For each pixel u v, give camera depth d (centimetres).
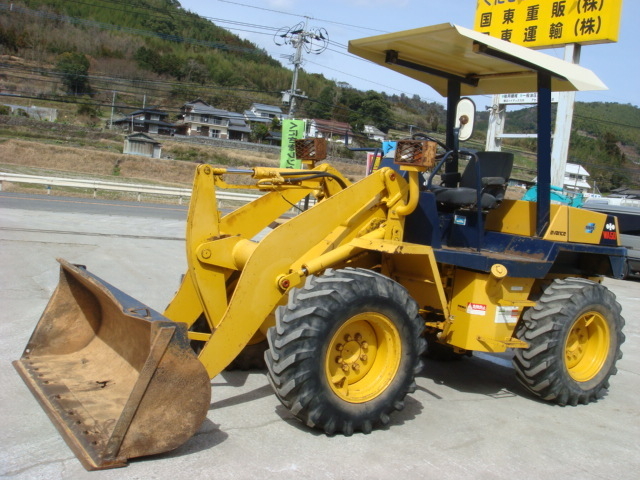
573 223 559
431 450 406
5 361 507
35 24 8738
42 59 8069
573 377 541
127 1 10469
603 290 549
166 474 338
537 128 538
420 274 476
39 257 995
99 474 332
